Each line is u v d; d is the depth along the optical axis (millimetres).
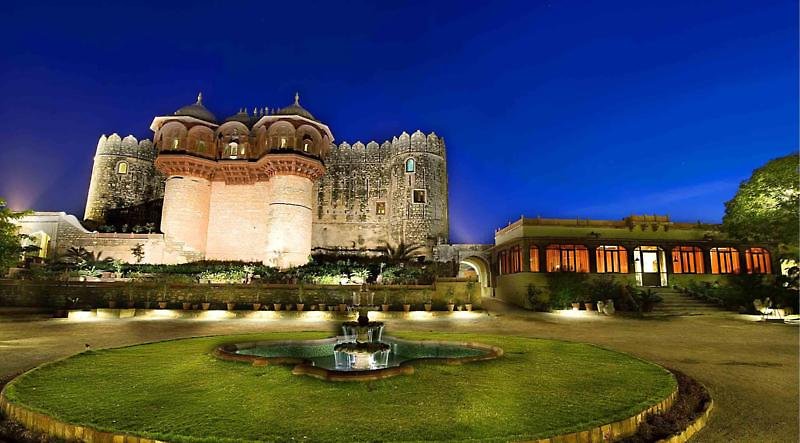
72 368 7910
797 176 22891
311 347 11000
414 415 5457
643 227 28844
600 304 23406
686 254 28453
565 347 10602
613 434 5238
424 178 40156
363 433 4891
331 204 41938
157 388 6559
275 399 6004
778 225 23672
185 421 5207
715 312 23203
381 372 7105
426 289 23812
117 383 6852
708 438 5777
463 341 11047
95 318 19594
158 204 41812
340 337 11953
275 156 32375
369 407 5723
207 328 17000
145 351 9602
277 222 32500
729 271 28609
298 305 21969
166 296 22719
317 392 6312
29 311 20594
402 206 39719
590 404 5965
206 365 7973
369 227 41406
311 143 33906
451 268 35000
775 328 17875
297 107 35719
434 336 12383
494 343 11195
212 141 35031
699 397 7160
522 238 27250
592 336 15430
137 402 5902
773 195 23703
